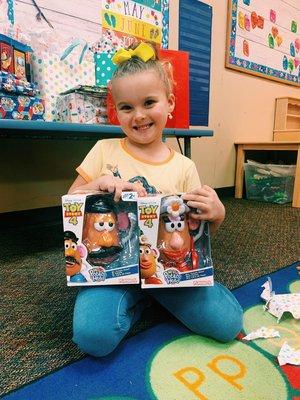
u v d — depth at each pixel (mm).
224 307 634
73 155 1655
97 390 507
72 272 586
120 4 1623
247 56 2352
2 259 1085
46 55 1192
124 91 648
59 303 792
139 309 708
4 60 1052
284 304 746
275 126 2721
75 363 570
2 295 831
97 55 1304
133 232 596
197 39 2006
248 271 996
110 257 591
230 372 551
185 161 778
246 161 2482
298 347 621
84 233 588
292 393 507
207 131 1502
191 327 658
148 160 733
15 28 1246
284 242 1302
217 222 643
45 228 1481
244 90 2406
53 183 1609
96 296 597
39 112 1121
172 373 546
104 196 599
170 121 1406
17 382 523
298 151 2031
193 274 598
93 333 547
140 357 586
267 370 558
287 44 2686
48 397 492
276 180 2211
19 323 701
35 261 1069
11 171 1461
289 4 2607
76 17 1485
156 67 673
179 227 597
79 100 1195
